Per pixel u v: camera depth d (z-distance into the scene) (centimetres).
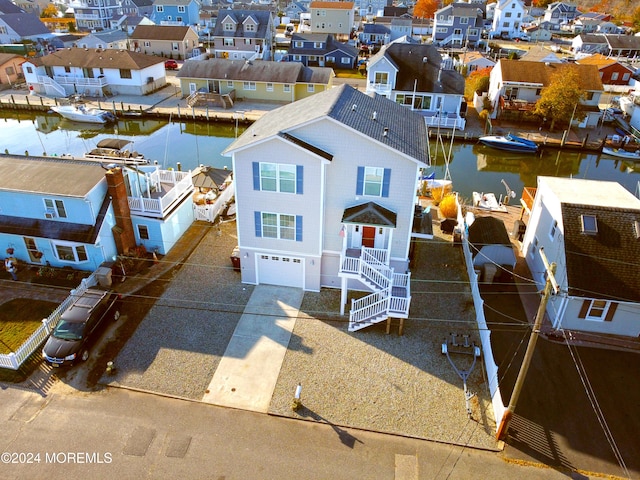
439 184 3900
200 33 11069
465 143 5488
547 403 1917
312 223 2358
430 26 11769
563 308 2280
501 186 4375
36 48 8475
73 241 2473
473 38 10662
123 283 2545
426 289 2584
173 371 2027
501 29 12250
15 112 6097
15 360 1955
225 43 8669
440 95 5769
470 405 1897
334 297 2522
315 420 1827
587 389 1991
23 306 2330
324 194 2297
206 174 3416
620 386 2012
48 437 1719
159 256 2806
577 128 5769
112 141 3156
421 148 2298
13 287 2470
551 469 1659
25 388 1919
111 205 2583
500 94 5916
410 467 1656
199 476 1602
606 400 1942
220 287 2566
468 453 1711
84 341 2055
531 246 2845
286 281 2591
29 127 5756
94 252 2547
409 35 10694
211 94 6316
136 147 5134
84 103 6206
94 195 2486
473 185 4384
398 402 1911
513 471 1650
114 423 1784
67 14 13288
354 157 2200
